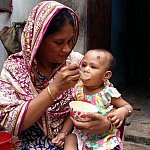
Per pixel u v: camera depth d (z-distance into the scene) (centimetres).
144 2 771
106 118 161
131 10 750
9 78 161
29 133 165
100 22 541
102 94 178
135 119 476
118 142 171
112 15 625
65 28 147
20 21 473
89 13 493
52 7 149
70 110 161
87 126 156
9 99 153
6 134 143
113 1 628
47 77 166
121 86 700
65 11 151
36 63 160
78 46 502
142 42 782
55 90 142
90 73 177
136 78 789
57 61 158
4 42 412
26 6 473
